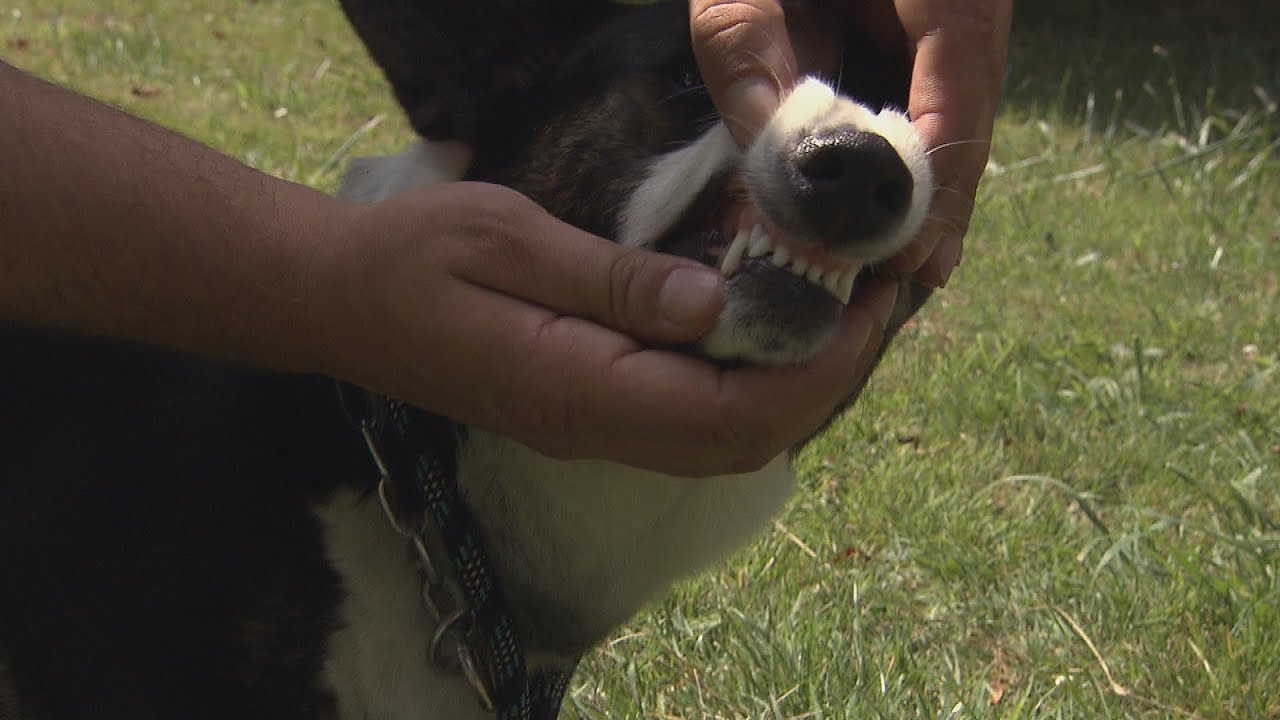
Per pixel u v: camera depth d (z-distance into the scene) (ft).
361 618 2.93
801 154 2.50
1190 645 4.22
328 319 2.32
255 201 2.30
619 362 2.36
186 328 2.32
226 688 2.92
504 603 2.99
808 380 2.45
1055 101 11.34
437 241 2.32
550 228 2.35
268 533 2.89
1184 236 8.93
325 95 9.60
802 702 3.79
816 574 4.52
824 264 2.56
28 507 2.94
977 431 5.91
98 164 2.25
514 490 3.00
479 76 3.14
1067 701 3.91
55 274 2.27
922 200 2.56
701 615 4.23
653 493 3.02
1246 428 6.08
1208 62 12.85
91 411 2.97
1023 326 7.28
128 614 2.89
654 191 2.85
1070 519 5.16
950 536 4.86
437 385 2.38
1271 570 4.64
